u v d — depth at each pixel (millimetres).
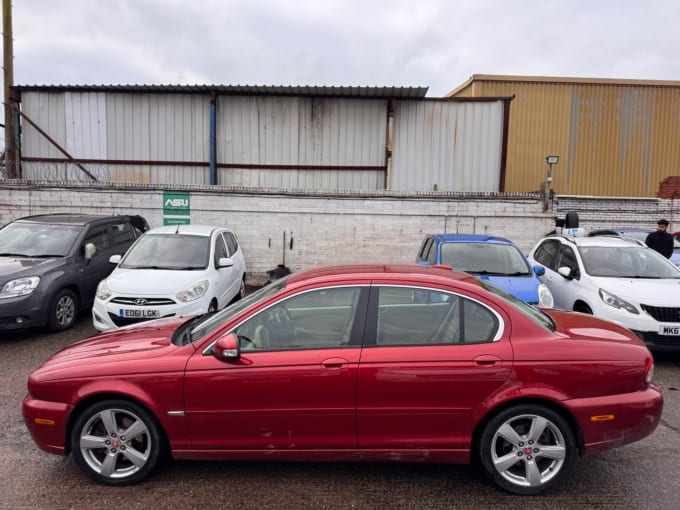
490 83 17281
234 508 3094
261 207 11188
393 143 12336
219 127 12297
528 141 17250
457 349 3193
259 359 3219
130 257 7566
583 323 3727
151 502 3158
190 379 3203
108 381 3254
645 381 3246
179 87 11820
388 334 3283
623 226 12820
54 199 11148
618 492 3287
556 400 3123
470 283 3518
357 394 3164
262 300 3408
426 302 3352
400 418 3182
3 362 5941
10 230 8094
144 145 12406
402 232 11312
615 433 3178
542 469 3250
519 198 11281
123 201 11156
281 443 3242
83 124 12391
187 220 11180
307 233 11266
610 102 17172
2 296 6582
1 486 3340
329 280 3439
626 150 17234
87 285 7863
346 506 3121
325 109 12289
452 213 11289
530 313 3520
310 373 3164
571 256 7473
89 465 3340
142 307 6301
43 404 3322
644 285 6324
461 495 3252
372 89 11484
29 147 12492
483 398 3148
